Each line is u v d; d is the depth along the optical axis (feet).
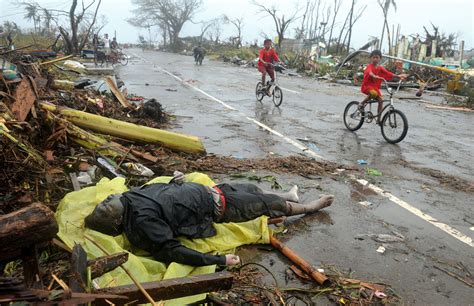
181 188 13.11
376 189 19.79
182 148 22.63
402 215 17.03
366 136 31.07
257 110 40.09
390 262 13.39
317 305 11.05
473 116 44.16
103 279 10.33
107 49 82.07
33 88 19.95
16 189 13.57
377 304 11.25
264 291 11.40
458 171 23.48
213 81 64.85
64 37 83.20
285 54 118.93
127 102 33.09
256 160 23.07
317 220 16.06
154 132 22.40
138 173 17.70
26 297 6.07
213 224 13.76
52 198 14.48
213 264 11.61
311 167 22.31
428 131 34.71
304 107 43.45
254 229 14.11
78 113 21.83
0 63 29.27
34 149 16.72
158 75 70.49
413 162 24.79
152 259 11.84
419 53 97.09
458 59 90.89
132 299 8.25
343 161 24.16
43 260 11.03
